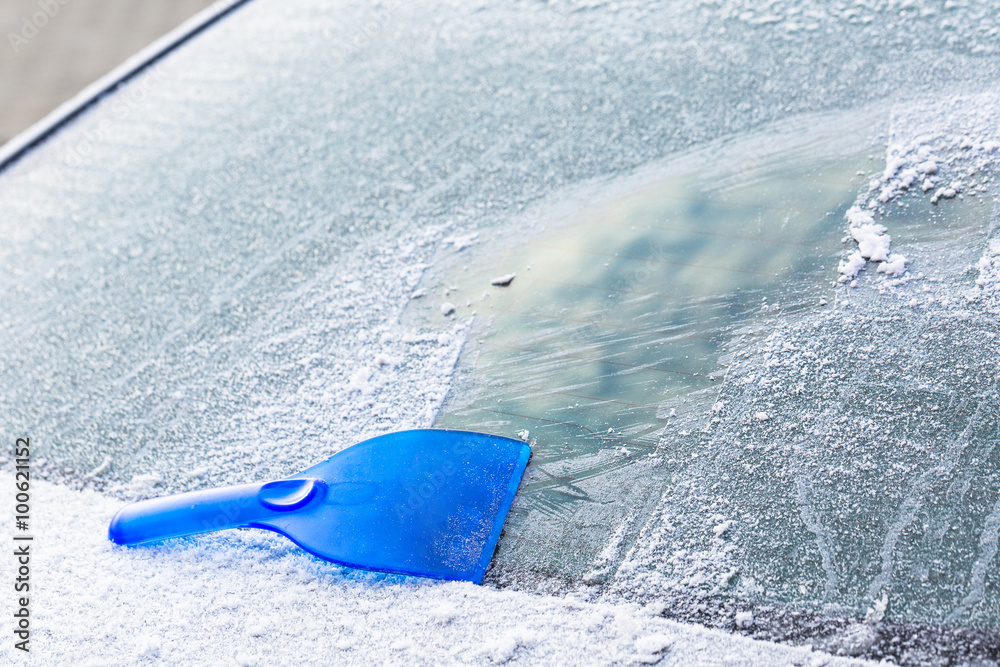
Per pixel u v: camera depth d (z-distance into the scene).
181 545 0.94
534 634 0.87
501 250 1.07
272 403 1.00
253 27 1.54
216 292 1.09
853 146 1.07
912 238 0.99
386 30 1.40
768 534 0.89
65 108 1.38
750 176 1.07
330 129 1.22
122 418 1.01
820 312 0.97
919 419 0.91
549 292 1.03
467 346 1.01
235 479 0.96
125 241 1.16
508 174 1.13
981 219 0.99
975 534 0.87
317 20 1.50
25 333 1.09
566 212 1.08
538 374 0.98
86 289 1.12
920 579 0.86
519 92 1.21
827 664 0.84
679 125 1.13
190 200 1.18
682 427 0.94
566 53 1.24
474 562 0.90
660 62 1.20
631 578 0.88
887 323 0.96
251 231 1.13
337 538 0.91
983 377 0.92
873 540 0.88
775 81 1.14
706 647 0.86
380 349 1.02
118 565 0.93
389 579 0.90
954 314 0.95
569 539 0.90
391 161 1.17
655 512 0.91
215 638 0.89
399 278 1.07
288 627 0.89
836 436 0.91
